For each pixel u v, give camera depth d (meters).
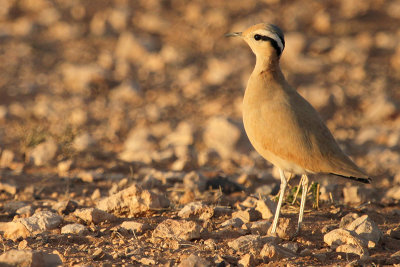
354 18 24.11
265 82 7.07
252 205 8.58
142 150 13.95
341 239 6.59
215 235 6.99
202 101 18.30
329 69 20.52
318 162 6.77
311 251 6.41
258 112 6.96
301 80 19.64
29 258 5.25
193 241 6.79
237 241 6.43
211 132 15.00
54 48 22.17
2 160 12.39
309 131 6.78
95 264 5.83
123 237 6.92
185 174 11.16
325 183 10.52
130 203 7.95
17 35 23.06
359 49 21.53
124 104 18.00
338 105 18.14
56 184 10.74
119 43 22.03
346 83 19.53
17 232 6.92
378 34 22.89
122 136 15.70
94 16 24.62
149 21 23.77
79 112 16.42
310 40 22.17
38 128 13.77
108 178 11.25
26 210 8.39
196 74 20.28
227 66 20.30
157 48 22.11
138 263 5.93
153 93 18.91
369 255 6.34
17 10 25.23
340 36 22.75
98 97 18.56
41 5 25.36
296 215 7.95
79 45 22.38
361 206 8.67
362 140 15.82
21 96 18.14
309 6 24.98
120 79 19.58
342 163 6.84
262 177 11.81
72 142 13.48
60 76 19.88
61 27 23.56
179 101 18.28
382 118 17.22
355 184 11.12
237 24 23.45
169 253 6.28
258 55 7.22
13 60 20.97
